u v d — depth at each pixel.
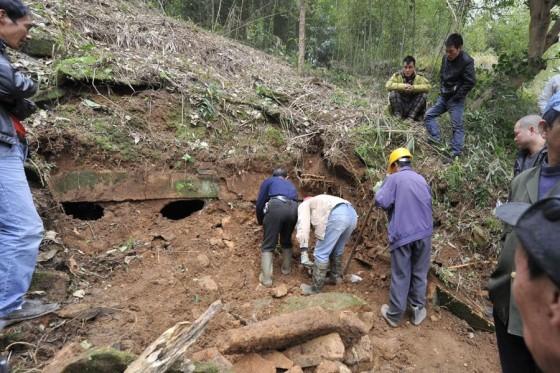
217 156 4.45
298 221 3.74
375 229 4.41
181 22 7.24
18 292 2.43
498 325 2.16
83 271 3.32
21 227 2.41
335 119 5.38
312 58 10.06
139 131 4.28
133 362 2.08
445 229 4.52
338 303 3.35
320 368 2.76
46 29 4.63
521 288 0.74
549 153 2.01
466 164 5.02
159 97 4.62
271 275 3.66
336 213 3.62
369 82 8.16
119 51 5.12
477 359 3.32
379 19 8.55
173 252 3.73
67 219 3.67
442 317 3.72
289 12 10.59
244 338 2.70
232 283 3.58
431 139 5.34
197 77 5.14
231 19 9.32
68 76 4.11
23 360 2.54
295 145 4.91
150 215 4.01
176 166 4.23
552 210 0.71
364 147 4.85
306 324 2.85
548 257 0.67
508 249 2.02
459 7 7.29
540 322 0.71
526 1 7.41
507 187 4.98
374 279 4.03
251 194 4.46
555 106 1.91
